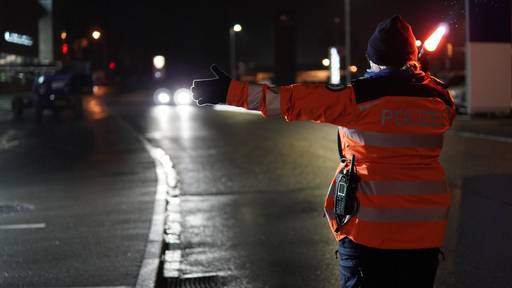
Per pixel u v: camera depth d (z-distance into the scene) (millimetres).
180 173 15648
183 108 49812
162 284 7223
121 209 11273
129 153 20281
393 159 3594
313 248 8508
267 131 27266
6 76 74500
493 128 25250
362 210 3600
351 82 3695
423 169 3639
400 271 3646
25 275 7309
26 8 78688
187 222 10289
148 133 27484
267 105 3547
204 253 8422
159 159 18422
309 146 21031
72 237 9188
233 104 3576
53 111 43062
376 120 3582
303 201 11867
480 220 9664
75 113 39969
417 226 3580
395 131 3590
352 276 3709
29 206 11766
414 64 3748
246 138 24250
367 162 3629
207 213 10961
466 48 30953
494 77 30984
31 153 21172
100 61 89125
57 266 7664
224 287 7031
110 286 6855
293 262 7883
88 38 48688
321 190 12961
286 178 14586
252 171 15781
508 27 30656
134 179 14836
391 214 3564
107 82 89438
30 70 73250
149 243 8555
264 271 7555
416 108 3607
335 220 3758
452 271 7285
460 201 11125
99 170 16578
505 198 11227
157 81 73938
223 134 26250
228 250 8539
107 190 13375
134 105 55938
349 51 43781
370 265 3650
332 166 16375
